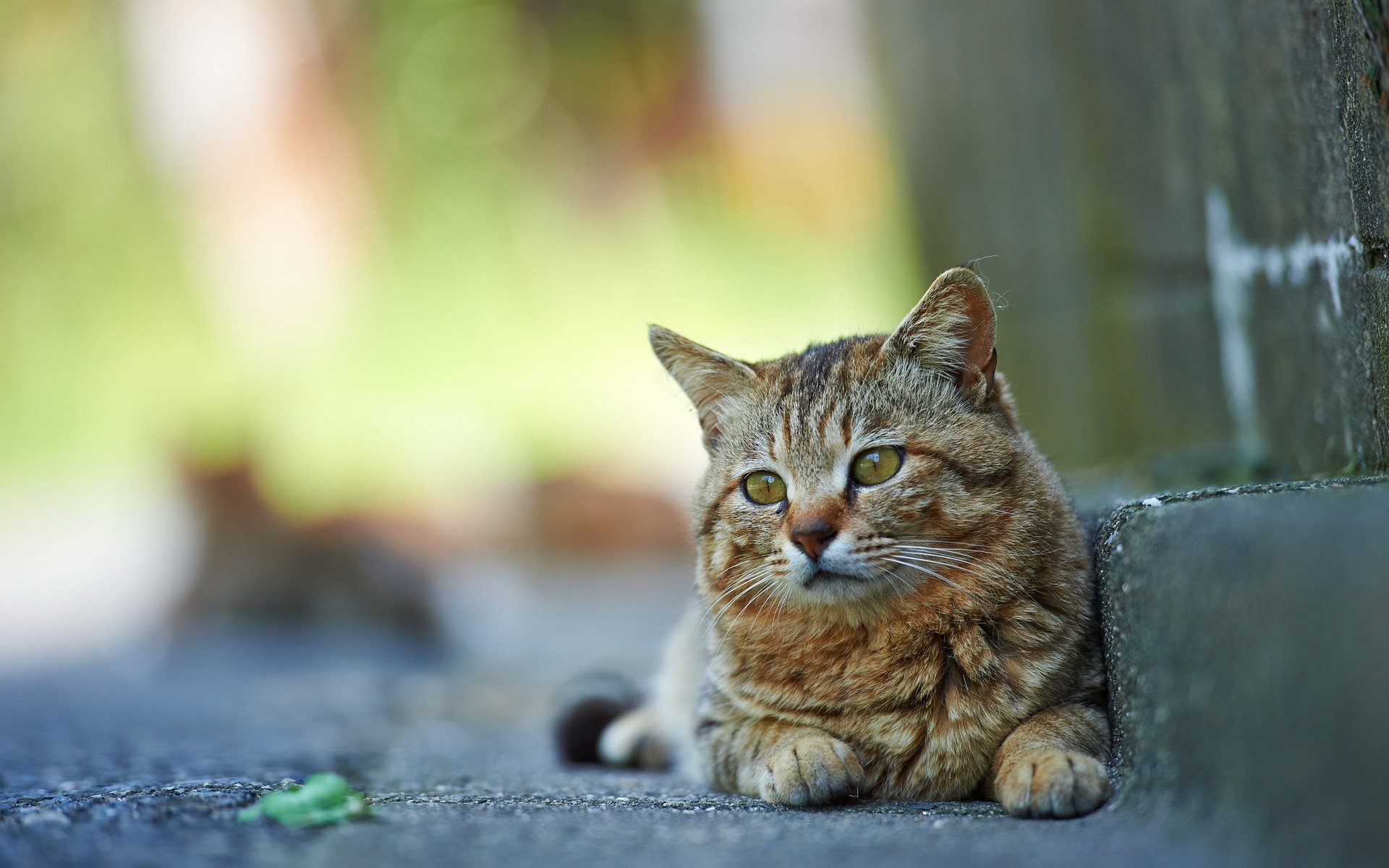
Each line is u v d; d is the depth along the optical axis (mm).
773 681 4324
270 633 11719
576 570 15078
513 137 20562
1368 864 2432
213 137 18453
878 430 4309
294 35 18781
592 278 19875
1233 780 2865
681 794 4223
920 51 9461
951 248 9383
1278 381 5246
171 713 7434
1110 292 7383
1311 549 2730
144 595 13406
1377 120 3869
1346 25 3990
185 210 18453
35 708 7809
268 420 16328
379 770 4906
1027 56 7730
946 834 3254
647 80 21078
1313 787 2584
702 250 20312
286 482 13875
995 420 4387
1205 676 3045
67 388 18094
